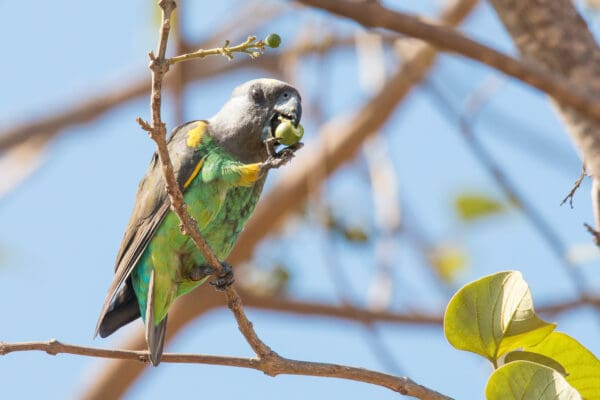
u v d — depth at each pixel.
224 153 10.24
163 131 6.95
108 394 15.71
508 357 6.89
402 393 7.39
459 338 6.93
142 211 10.22
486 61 7.00
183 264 10.12
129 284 10.73
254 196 10.36
